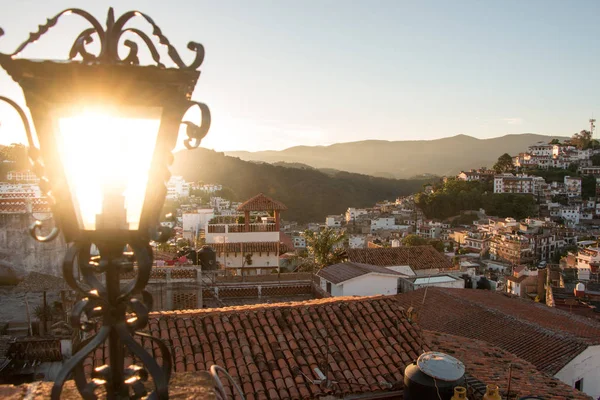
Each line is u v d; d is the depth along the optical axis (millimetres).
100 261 2342
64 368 2275
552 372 14336
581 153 190250
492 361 11891
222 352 9062
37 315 15836
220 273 24453
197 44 2234
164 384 2400
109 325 2396
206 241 27250
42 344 14273
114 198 2229
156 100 2156
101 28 2287
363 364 9195
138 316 2326
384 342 9836
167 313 10000
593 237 117625
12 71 2074
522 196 151875
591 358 15305
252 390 8289
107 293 2375
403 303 21547
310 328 9961
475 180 171750
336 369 8961
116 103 2123
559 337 16109
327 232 31969
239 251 27000
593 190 167500
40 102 2102
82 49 2418
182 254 26156
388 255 33406
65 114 2164
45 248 20625
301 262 37906
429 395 7312
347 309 10695
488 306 19969
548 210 150375
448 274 30531
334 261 31312
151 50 2344
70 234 2238
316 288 20422
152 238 2256
